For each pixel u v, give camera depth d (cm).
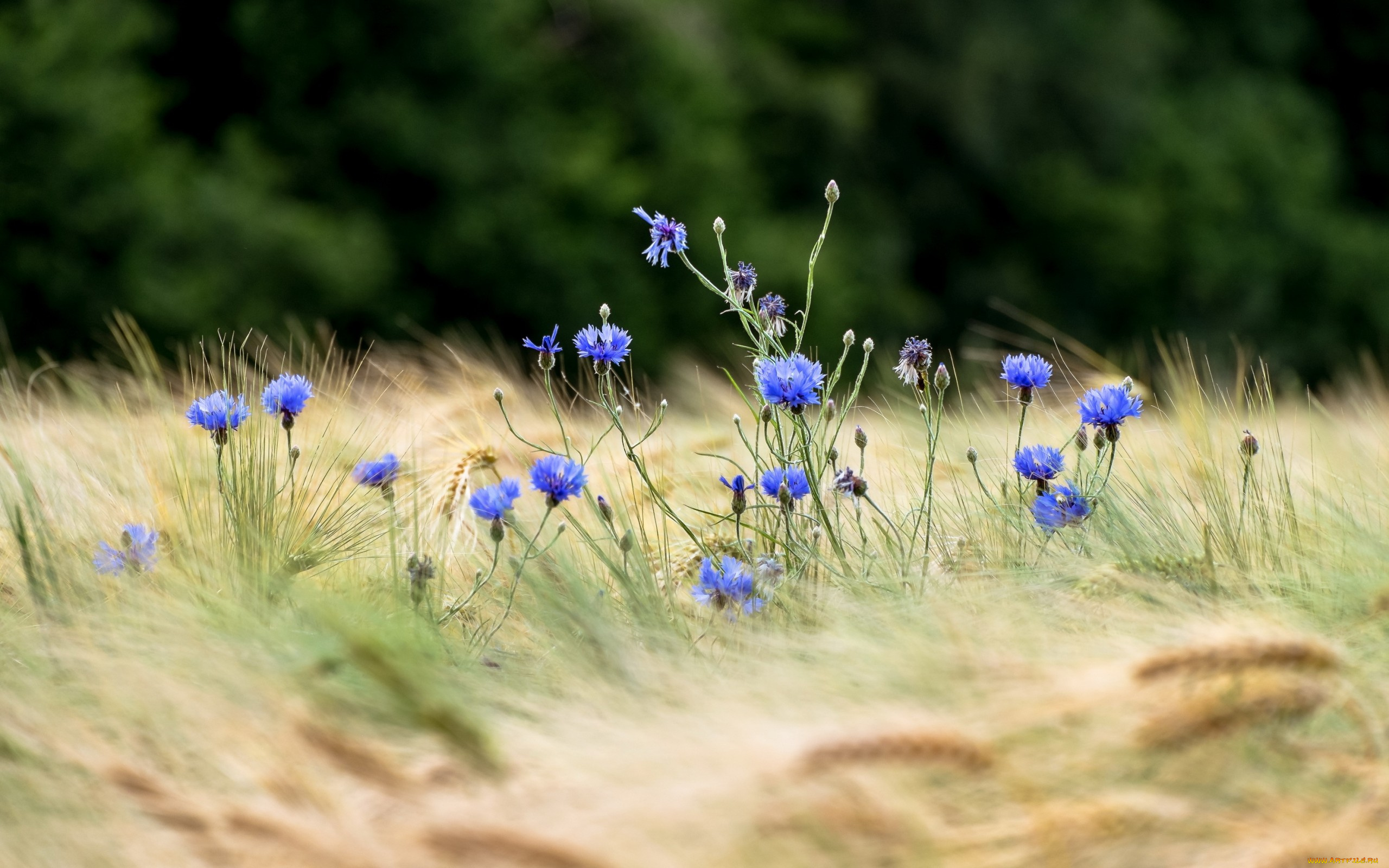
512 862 257
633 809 260
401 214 1137
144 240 960
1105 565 283
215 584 288
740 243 1248
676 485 316
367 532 303
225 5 1119
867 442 306
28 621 287
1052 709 262
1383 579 280
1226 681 263
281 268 1001
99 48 1007
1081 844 260
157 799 264
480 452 311
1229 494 301
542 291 1131
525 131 1172
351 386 324
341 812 262
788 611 288
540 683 280
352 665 272
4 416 325
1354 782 264
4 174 928
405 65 1152
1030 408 327
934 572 293
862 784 260
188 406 315
